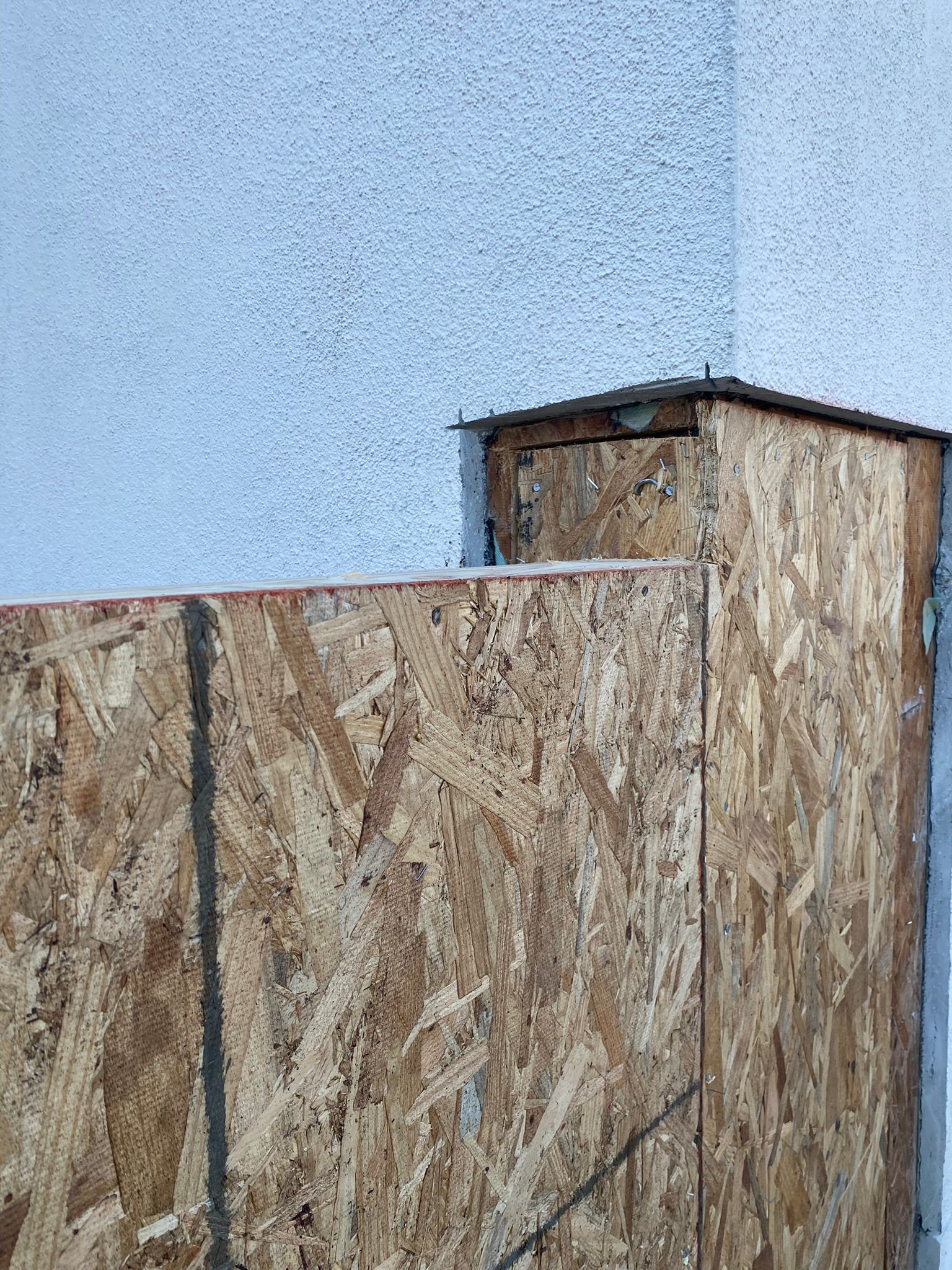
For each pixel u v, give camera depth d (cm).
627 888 111
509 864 93
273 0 171
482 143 142
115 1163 60
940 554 198
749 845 138
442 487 154
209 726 63
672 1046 122
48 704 54
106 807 58
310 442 179
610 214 127
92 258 221
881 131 151
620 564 115
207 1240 66
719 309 117
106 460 227
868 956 179
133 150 206
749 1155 143
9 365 250
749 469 132
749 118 115
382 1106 80
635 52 122
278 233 179
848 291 144
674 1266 125
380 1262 81
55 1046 56
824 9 131
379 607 76
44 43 221
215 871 65
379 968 79
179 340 204
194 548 208
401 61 152
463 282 148
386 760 78
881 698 177
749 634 134
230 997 66
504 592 90
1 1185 54
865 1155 184
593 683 103
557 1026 101
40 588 252
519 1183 97
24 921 54
